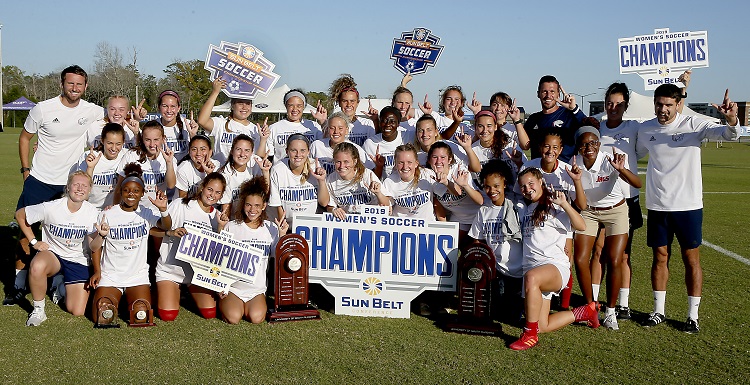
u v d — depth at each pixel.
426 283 5.94
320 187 6.14
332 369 4.58
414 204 6.34
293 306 5.82
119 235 5.68
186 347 4.98
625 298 6.10
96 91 49.34
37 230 9.63
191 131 6.94
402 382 4.38
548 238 5.48
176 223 5.88
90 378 4.35
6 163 21.66
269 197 6.26
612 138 6.38
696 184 5.75
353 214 5.98
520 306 5.89
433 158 5.97
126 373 4.45
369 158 6.87
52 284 6.44
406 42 8.64
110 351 4.87
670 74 6.86
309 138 7.49
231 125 7.39
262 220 5.96
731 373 4.68
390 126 6.78
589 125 6.22
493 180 5.73
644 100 28.59
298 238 5.75
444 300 6.30
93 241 5.56
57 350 4.87
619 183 5.77
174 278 5.93
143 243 5.85
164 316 5.67
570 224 5.54
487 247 5.43
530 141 7.05
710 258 8.77
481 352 5.02
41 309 5.54
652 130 6.00
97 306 5.42
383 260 5.96
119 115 6.99
